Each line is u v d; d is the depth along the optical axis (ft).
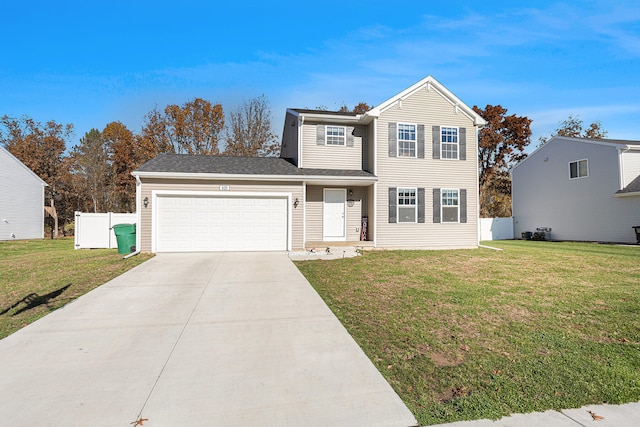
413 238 48.83
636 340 15.03
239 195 41.86
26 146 96.53
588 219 67.51
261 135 101.96
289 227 42.93
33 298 22.11
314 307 20.17
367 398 10.73
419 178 49.26
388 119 48.44
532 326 16.76
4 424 9.39
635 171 62.34
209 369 12.68
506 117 113.50
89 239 51.98
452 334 15.83
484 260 38.01
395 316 18.38
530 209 81.66
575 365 12.72
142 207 39.96
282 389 11.27
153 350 14.37
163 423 9.45
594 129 112.27
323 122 48.93
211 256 38.22
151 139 100.42
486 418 9.67
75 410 10.06
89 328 16.93
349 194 49.62
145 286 25.03
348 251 43.09
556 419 9.60
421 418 9.72
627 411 9.96
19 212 77.20
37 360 13.42
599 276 28.99
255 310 19.69
